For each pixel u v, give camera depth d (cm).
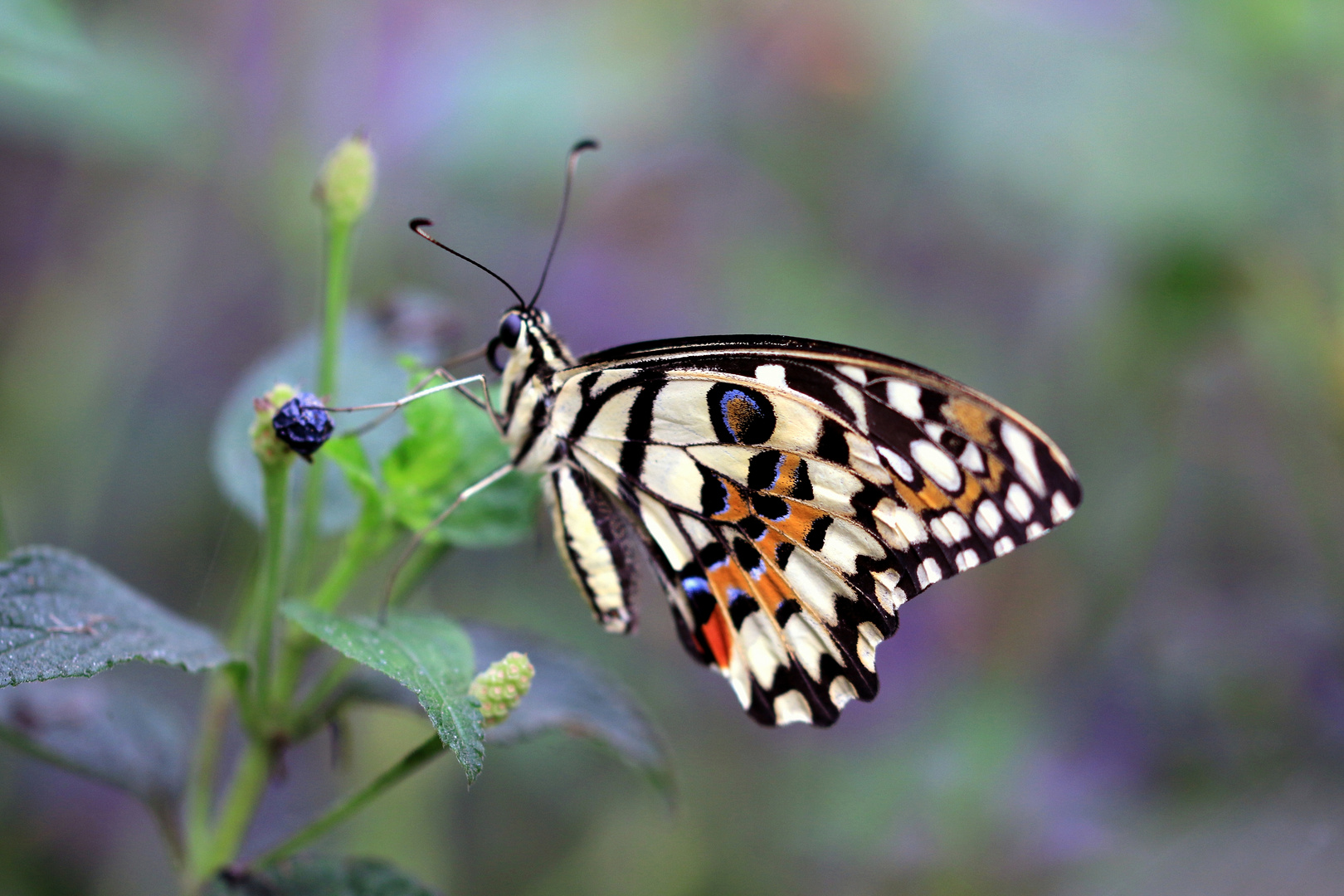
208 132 73
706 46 74
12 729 63
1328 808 70
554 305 74
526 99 73
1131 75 71
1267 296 71
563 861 71
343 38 73
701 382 64
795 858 71
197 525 72
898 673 72
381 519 63
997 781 71
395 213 73
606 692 64
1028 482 64
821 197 74
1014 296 73
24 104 70
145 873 70
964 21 72
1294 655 71
